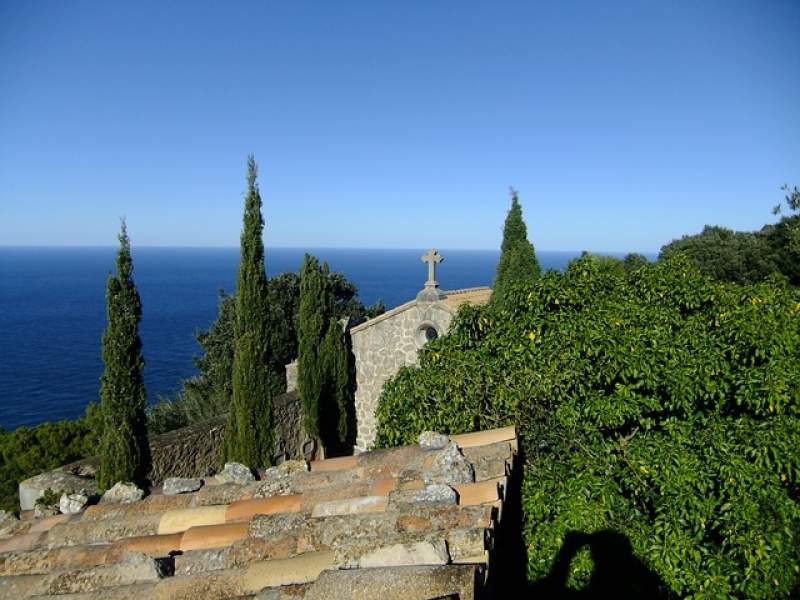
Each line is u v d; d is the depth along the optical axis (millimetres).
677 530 5605
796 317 6516
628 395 6250
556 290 7363
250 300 11844
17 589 3992
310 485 5305
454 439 5996
